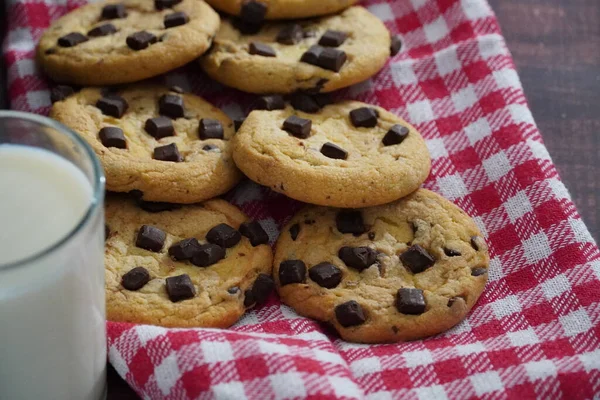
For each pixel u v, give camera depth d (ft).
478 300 1.73
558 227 1.76
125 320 1.67
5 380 1.51
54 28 1.92
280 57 1.88
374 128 1.84
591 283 1.70
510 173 1.83
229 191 1.84
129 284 1.69
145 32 1.85
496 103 1.90
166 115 1.85
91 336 1.53
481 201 1.82
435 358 1.64
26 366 1.49
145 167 1.75
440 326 1.68
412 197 1.79
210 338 1.61
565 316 1.69
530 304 1.71
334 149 1.76
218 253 1.73
